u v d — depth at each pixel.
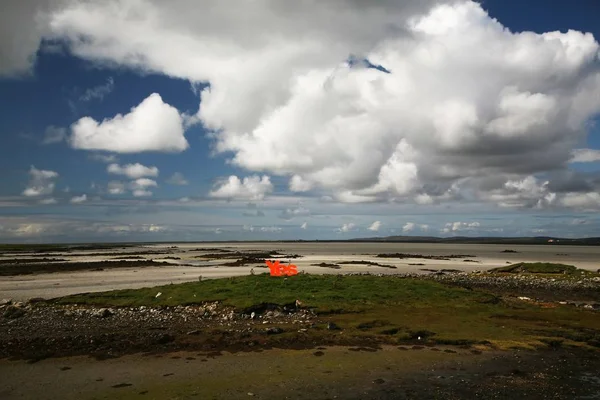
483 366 16.98
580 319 26.67
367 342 20.42
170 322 24.86
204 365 16.78
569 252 195.00
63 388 14.23
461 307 29.14
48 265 81.44
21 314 27.14
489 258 125.38
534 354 18.72
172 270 71.75
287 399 13.34
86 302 30.83
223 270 71.56
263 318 25.89
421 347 19.69
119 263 87.88
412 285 35.25
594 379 15.58
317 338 20.97
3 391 13.92
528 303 33.25
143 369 16.25
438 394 13.90
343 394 13.84
